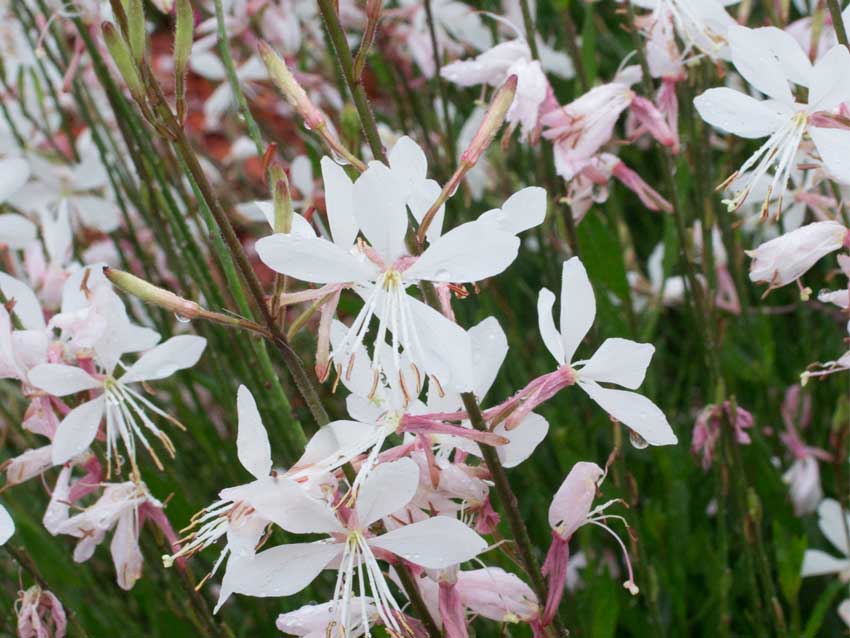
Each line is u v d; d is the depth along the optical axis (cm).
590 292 16
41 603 22
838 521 28
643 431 16
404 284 15
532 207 16
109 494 21
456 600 17
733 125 18
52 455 21
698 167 27
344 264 15
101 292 21
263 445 15
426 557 16
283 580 16
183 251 27
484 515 17
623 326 27
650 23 24
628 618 28
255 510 15
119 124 28
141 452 29
